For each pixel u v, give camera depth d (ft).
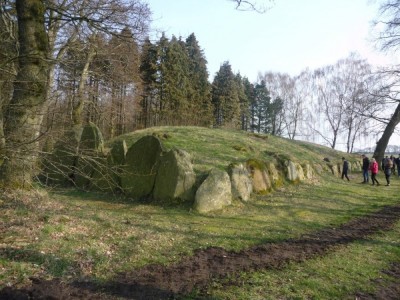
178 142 57.00
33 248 19.40
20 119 27.63
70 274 17.60
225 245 24.66
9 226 22.52
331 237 28.71
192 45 179.52
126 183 40.32
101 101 69.62
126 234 24.63
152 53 131.03
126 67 61.21
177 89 137.39
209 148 54.85
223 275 19.20
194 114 150.30
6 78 28.73
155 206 35.42
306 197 44.09
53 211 27.61
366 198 48.52
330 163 73.15
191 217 31.99
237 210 35.68
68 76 32.45
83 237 22.71
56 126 25.70
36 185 32.96
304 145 93.61
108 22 36.40
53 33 46.21
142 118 134.51
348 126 152.76
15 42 31.71
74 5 40.47
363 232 30.91
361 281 19.97
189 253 22.27
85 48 50.75
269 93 199.11
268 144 71.41
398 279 20.75
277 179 47.57
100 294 15.88
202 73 172.55
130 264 19.63
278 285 18.40
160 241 24.08
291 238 27.68
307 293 17.79
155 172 38.58
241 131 81.92
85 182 43.98
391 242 28.27
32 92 28.50
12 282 15.89
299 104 184.75
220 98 180.34
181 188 36.17
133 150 41.14
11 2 35.88
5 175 29.09
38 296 14.87
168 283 17.62
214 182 35.88
